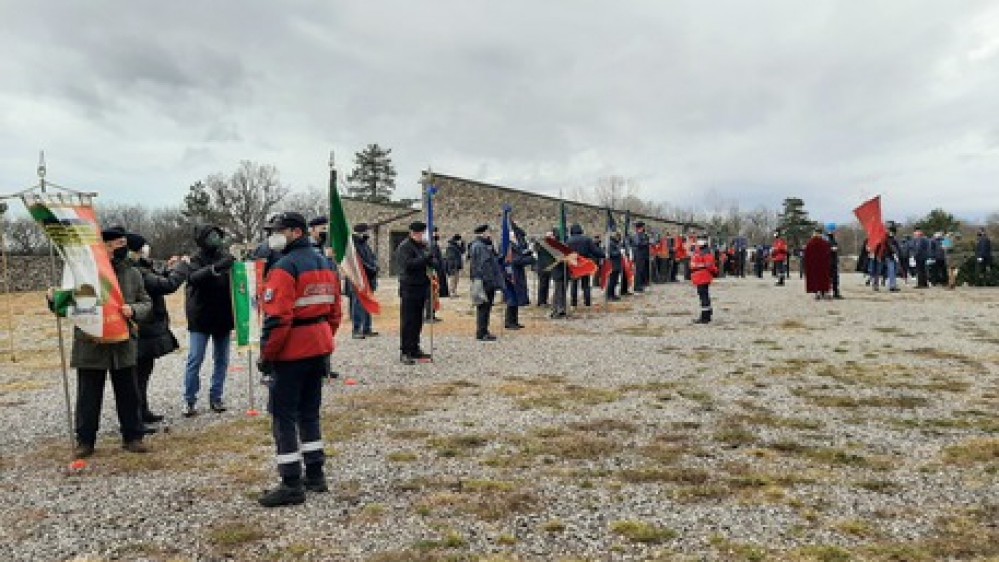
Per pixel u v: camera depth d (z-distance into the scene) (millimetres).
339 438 7426
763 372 10773
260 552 4684
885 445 6938
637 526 4992
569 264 18500
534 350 13203
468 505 5473
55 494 5863
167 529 5098
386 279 41000
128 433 7133
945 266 26750
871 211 24125
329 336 5867
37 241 51812
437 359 12305
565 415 8328
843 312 18375
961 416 8016
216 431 7887
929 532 4875
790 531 4914
